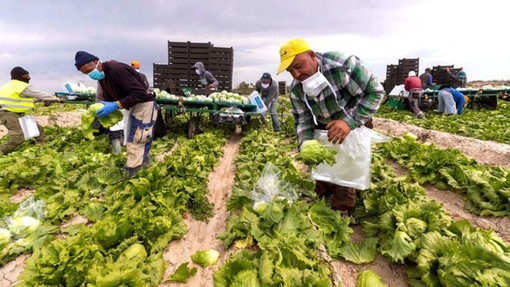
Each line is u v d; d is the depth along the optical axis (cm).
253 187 457
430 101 1839
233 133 1320
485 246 283
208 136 980
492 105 2053
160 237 386
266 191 431
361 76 333
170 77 1589
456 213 493
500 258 269
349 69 331
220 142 1005
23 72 807
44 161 659
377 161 646
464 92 2031
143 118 548
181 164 604
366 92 350
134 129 550
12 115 798
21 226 390
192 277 346
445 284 279
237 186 517
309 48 321
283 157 712
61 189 509
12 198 543
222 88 1608
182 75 1586
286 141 1147
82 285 273
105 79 518
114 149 784
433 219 357
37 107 2273
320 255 332
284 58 318
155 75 1593
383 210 422
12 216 416
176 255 388
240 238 393
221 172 762
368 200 450
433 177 593
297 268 282
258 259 301
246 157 758
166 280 334
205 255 366
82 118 509
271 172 457
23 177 579
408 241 334
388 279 343
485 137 1117
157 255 349
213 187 645
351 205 428
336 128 341
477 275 260
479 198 493
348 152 383
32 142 953
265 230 363
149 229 379
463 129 1225
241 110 1124
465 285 262
